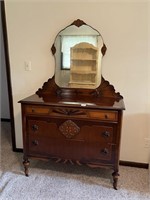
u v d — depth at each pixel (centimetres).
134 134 234
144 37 211
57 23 227
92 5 215
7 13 236
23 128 206
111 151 193
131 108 229
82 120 191
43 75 244
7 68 251
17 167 233
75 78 232
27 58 244
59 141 201
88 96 230
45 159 209
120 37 216
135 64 219
